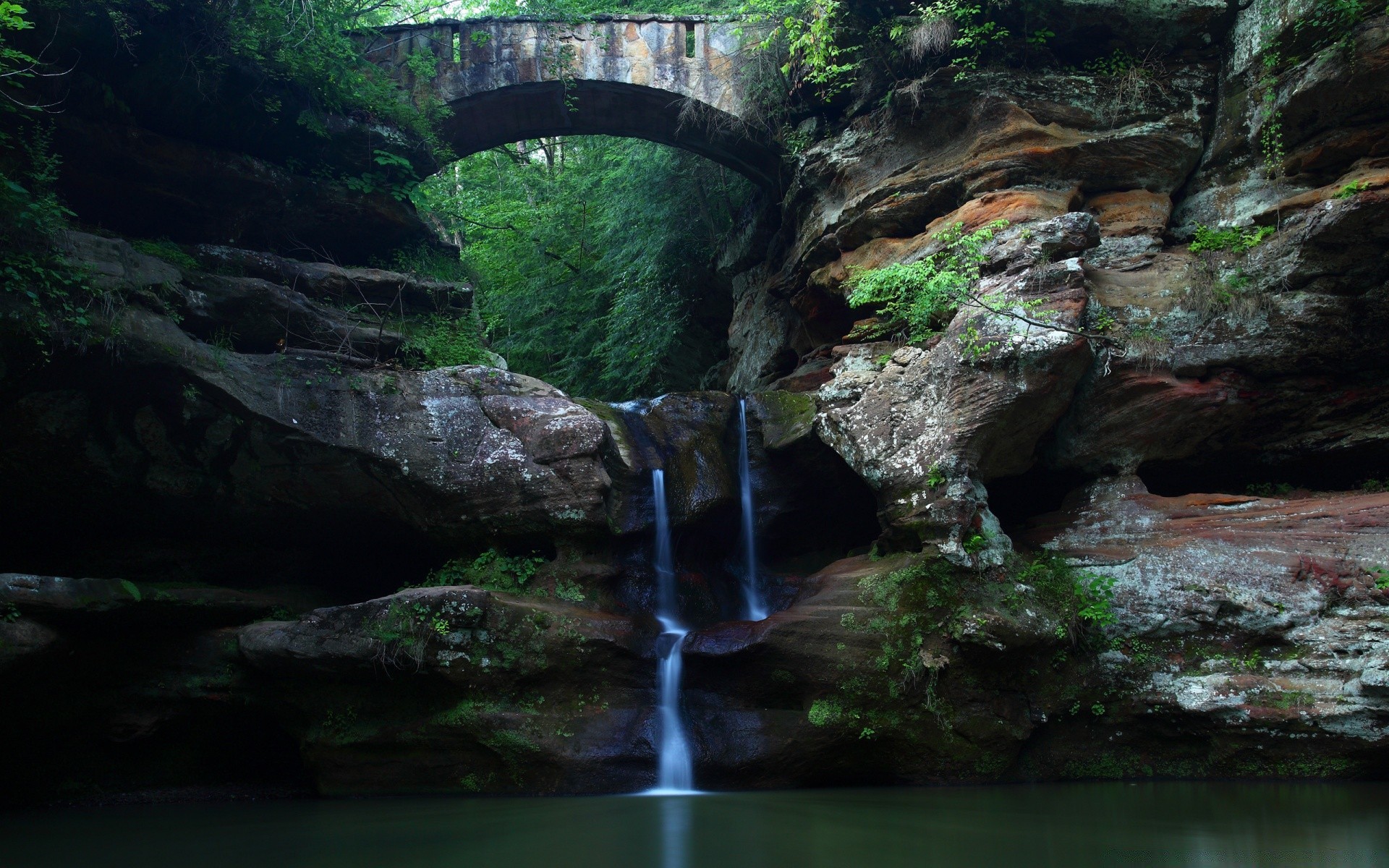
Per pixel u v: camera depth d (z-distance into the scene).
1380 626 9.02
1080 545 10.88
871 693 9.84
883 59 14.24
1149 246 12.29
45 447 10.23
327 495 11.56
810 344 16.19
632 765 9.71
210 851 6.83
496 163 26.66
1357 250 10.52
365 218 14.11
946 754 9.82
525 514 11.27
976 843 6.53
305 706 10.27
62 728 9.88
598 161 23.00
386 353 12.70
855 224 14.22
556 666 10.00
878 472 11.07
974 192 12.98
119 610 9.60
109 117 11.55
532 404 11.75
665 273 20.78
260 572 12.17
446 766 9.89
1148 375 11.11
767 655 10.06
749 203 18.69
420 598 9.86
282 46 12.74
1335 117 11.53
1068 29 13.30
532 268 24.88
